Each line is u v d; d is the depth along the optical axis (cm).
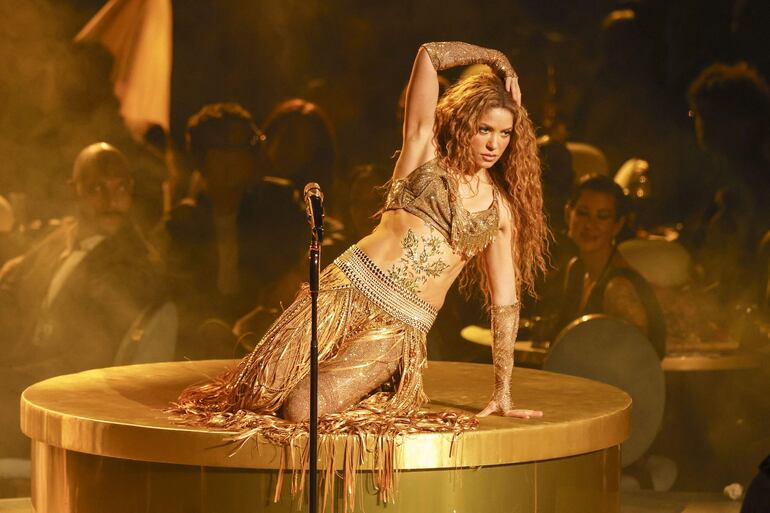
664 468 1119
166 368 860
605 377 1014
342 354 679
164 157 1786
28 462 1035
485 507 654
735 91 1579
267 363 671
